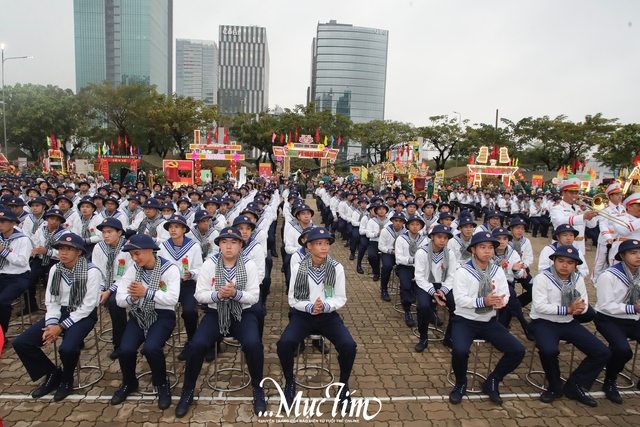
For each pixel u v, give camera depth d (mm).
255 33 129500
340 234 16875
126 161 31797
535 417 4680
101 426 4301
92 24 92438
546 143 45094
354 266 11633
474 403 4934
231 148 32281
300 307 4953
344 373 4805
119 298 4875
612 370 5102
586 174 29969
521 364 6031
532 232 18078
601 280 5262
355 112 91125
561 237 6016
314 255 5051
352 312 7918
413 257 7297
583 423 4598
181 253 6180
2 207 6246
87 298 4871
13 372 5395
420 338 6395
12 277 6285
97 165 35625
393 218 8438
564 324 5148
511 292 6719
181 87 154750
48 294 4941
